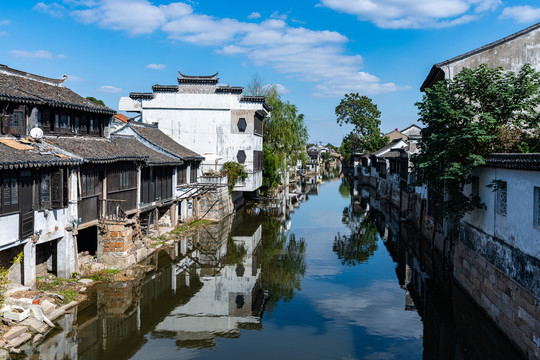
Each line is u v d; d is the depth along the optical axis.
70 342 12.57
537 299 10.92
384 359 12.57
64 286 16.31
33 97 16.62
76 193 17.41
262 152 45.75
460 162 16.55
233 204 41.66
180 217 31.86
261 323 15.14
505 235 13.26
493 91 16.70
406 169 37.50
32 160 14.34
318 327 14.87
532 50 21.53
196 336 13.84
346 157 117.31
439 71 22.58
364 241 29.75
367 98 91.31
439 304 17.45
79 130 20.28
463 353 13.14
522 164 11.81
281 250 26.77
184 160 30.61
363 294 18.56
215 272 21.62
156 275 19.78
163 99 40.62
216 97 40.31
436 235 24.33
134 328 14.23
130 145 25.34
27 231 14.66
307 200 54.06
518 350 11.99
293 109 52.94
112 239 19.59
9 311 12.53
